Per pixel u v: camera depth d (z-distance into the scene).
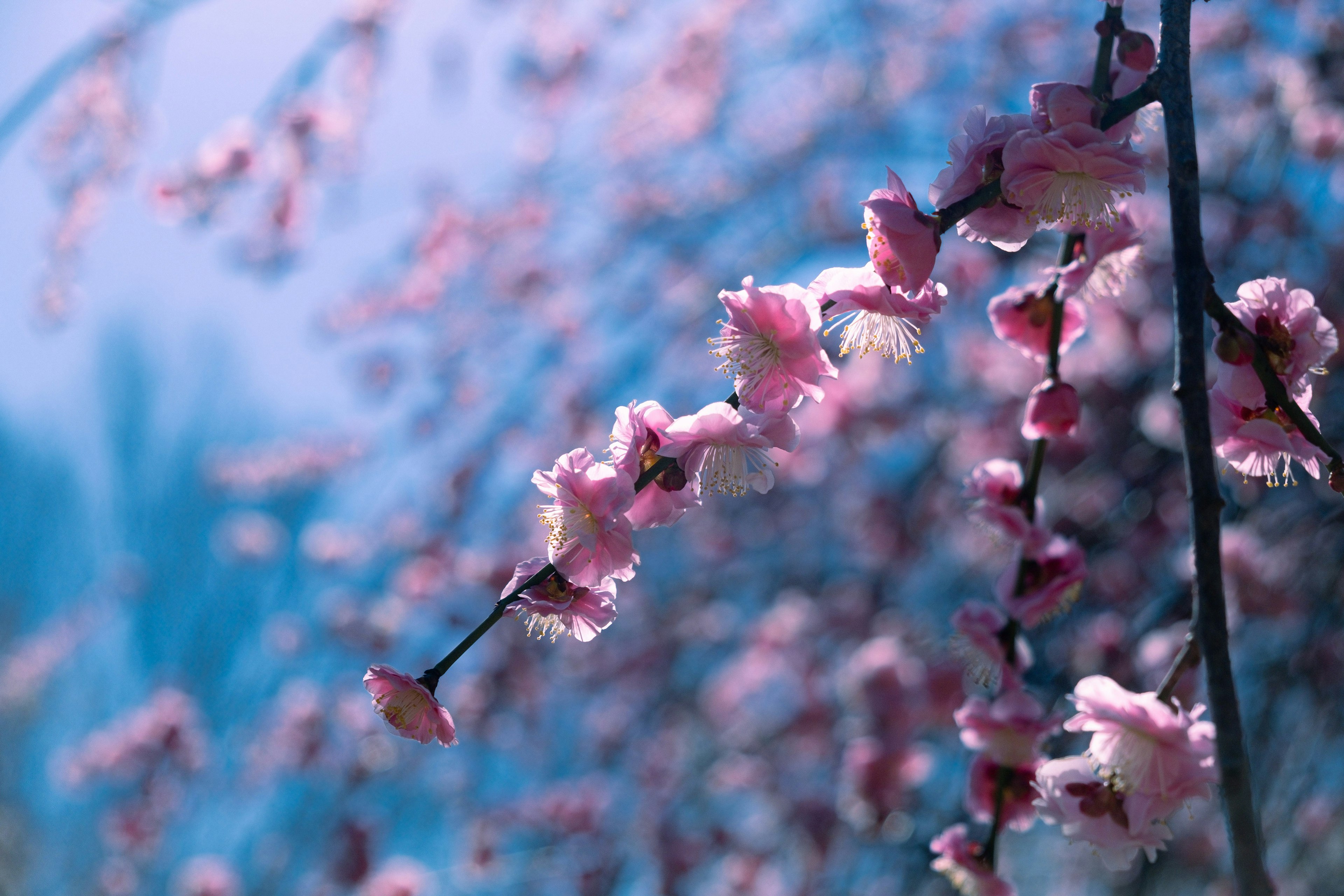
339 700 5.12
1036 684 3.76
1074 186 1.25
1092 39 5.12
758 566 5.64
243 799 5.32
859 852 4.16
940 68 5.47
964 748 3.91
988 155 1.31
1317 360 1.33
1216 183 4.24
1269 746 3.56
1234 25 4.46
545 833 4.87
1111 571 4.18
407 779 5.00
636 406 1.28
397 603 5.23
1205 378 1.05
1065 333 1.47
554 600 1.24
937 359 5.17
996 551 4.64
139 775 5.07
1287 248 4.10
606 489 1.20
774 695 5.26
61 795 10.34
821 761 4.73
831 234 5.25
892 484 5.33
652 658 5.43
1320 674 3.63
